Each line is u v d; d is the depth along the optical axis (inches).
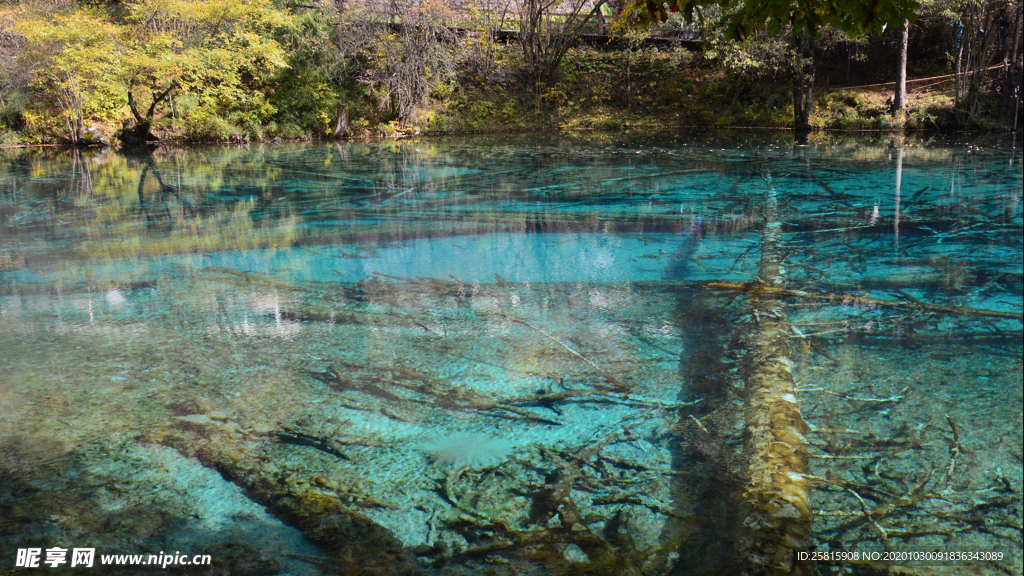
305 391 136.4
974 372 134.7
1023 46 717.9
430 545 88.0
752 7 102.1
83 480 105.3
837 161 472.1
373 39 834.8
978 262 213.9
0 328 177.0
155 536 90.9
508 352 153.9
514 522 92.5
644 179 414.9
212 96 792.9
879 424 115.1
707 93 877.8
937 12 695.7
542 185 401.7
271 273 225.0
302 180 445.4
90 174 496.4
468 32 900.6
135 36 752.3
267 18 788.0
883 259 220.1
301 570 83.4
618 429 117.3
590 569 81.8
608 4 971.9
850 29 101.5
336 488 102.0
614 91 920.3
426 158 560.4
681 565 81.4
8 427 123.0
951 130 714.8
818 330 159.8
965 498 94.0
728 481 98.8
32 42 681.6
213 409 129.1
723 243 249.9
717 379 135.0
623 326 167.9
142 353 158.1
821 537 86.0
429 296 197.6
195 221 316.2
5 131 741.9
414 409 128.0
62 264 241.3
